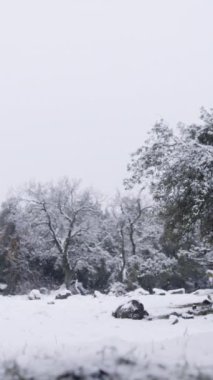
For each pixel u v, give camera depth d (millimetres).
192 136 20766
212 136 20688
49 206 52344
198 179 18844
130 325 15797
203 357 5996
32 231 51656
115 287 43000
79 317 18281
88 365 4980
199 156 18703
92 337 13000
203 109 21062
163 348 6777
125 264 51031
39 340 12234
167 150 20609
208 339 8062
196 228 22109
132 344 7094
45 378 4570
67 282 47688
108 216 59031
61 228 52344
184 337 8719
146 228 53531
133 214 53844
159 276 48188
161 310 19625
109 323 16406
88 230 52188
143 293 31969
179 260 46719
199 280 49500
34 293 32000
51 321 17047
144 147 21453
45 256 51469
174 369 4914
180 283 49812
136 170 21422
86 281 53344
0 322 16641
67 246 49031
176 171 19094
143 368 4883
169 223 21000
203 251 35844
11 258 48125
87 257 51688
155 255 49438
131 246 54562
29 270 49312
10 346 10406
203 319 16609
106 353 5816
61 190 53562
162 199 21172
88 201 53656
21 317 18141
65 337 12992
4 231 50688
